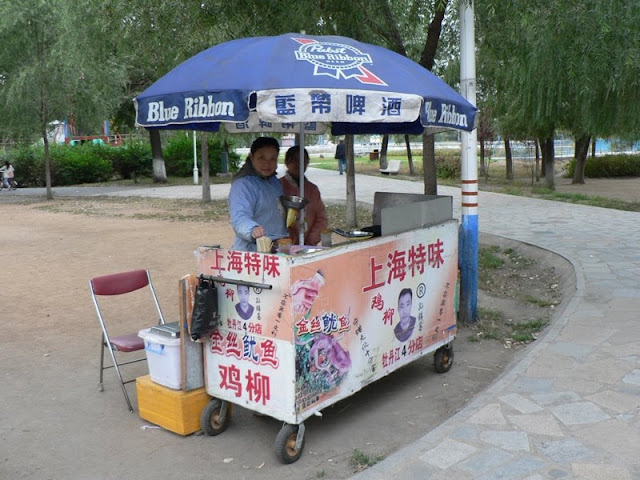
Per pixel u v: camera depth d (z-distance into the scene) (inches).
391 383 199.9
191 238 507.5
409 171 1237.7
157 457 155.6
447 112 162.2
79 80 801.6
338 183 1000.2
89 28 553.3
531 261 378.9
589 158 1224.2
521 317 269.1
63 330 263.3
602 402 163.3
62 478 146.5
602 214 557.0
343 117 137.9
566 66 331.0
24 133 839.1
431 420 171.9
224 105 137.1
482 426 152.3
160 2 295.7
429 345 195.3
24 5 741.9
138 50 367.6
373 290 167.5
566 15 268.5
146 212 698.8
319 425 170.6
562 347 206.5
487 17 290.2
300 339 144.9
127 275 209.8
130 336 197.2
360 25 305.4
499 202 679.1
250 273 148.2
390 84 148.2
